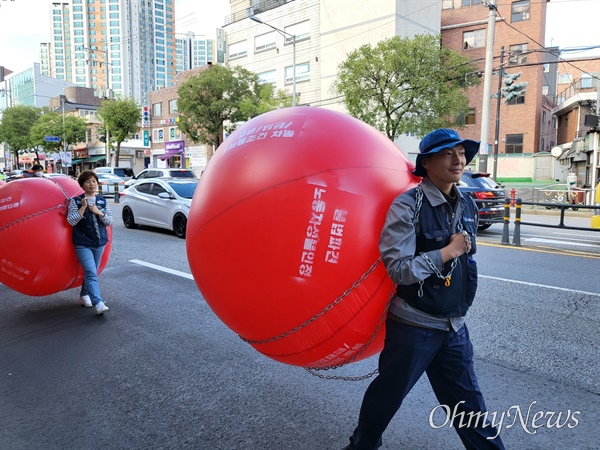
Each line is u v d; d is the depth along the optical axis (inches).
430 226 80.3
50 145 1977.1
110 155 1733.5
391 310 86.3
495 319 197.8
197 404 130.3
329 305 80.9
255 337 90.0
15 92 3398.1
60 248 196.7
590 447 108.7
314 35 1221.1
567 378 142.7
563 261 323.9
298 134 85.1
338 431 116.3
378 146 88.3
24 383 144.2
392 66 738.2
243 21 1406.3
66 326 194.5
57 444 112.0
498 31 1268.5
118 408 128.6
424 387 138.9
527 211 765.3
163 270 294.8
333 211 79.2
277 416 123.6
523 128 1269.7
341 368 154.0
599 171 859.4
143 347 171.8
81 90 2645.2
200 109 1056.2
